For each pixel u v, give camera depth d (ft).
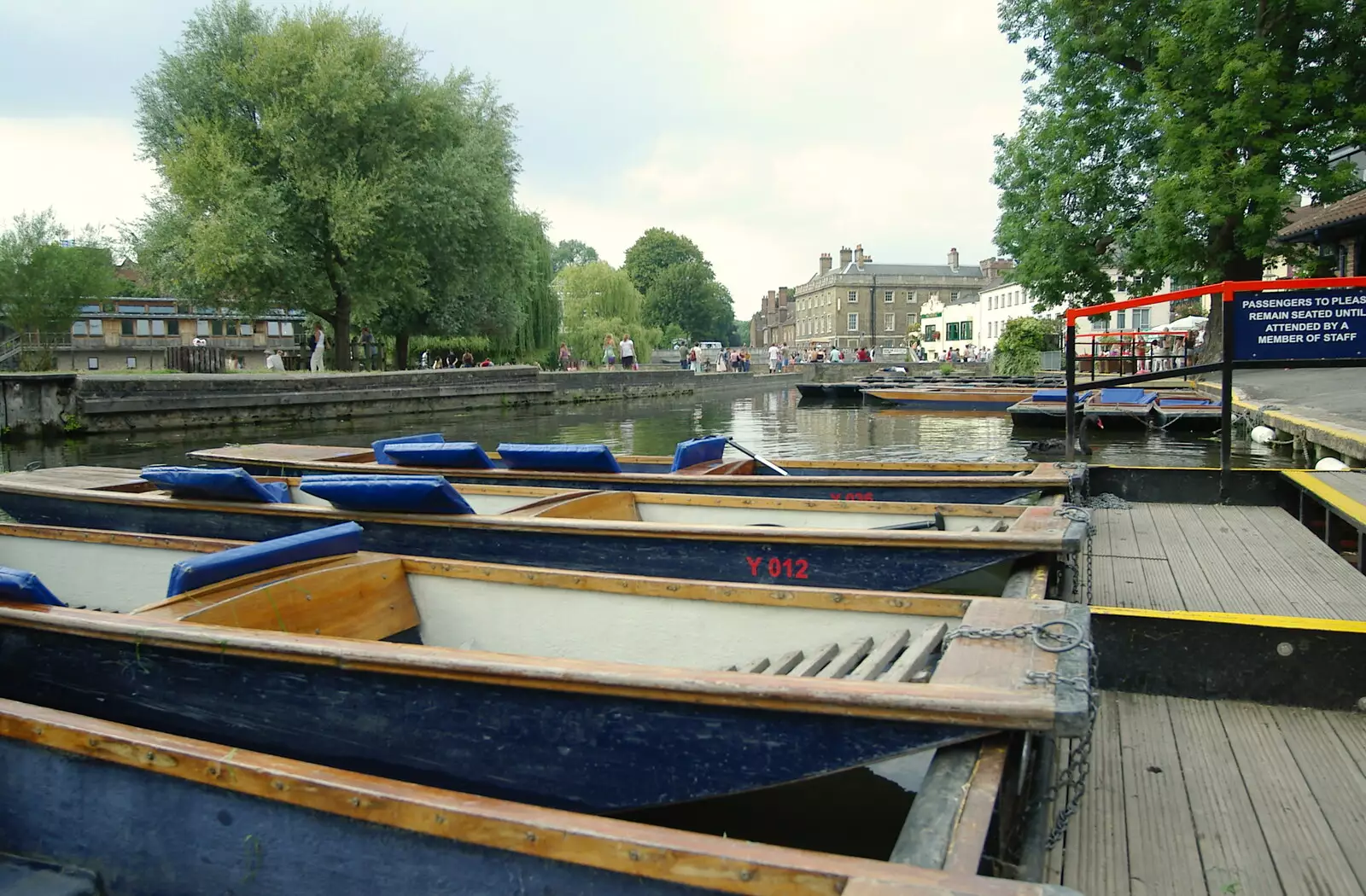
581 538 14.23
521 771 7.33
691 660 10.06
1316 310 18.78
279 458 25.14
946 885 4.40
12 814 7.62
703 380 133.28
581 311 157.58
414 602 11.25
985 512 14.83
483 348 123.95
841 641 9.35
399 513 15.52
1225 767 8.69
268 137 75.66
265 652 7.71
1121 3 64.49
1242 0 55.98
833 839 8.36
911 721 5.98
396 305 91.30
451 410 82.89
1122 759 8.89
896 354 231.91
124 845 7.14
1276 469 19.38
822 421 68.95
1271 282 19.02
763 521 16.42
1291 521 17.76
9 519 23.49
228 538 17.11
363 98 75.46
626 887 5.27
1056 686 5.94
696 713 6.70
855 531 12.30
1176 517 18.37
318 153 75.31
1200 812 7.96
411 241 81.10
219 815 6.72
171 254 75.97
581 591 10.45
